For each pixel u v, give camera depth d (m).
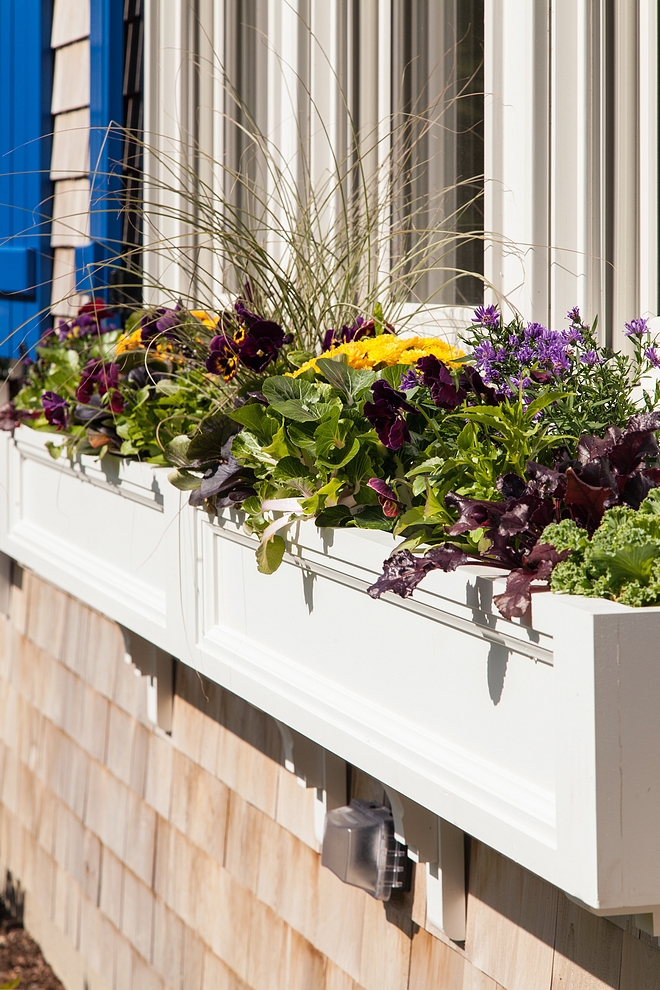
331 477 1.34
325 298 1.89
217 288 2.70
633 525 0.98
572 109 1.61
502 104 1.74
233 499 1.52
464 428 1.19
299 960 2.14
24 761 3.69
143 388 1.96
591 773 0.88
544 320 1.68
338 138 2.27
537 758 1.00
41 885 3.54
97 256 2.87
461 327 1.91
